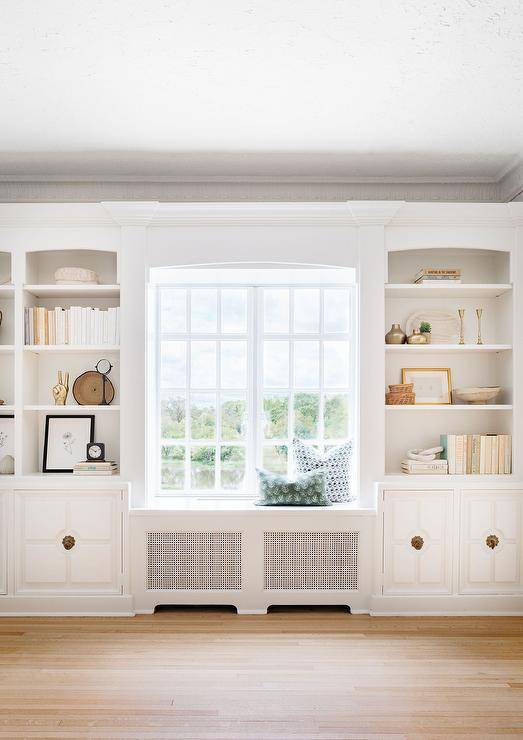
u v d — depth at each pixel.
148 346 4.03
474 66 2.83
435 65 2.82
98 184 4.29
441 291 4.13
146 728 2.55
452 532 3.90
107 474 3.97
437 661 3.19
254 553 3.89
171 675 3.02
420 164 4.05
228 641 3.45
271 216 3.95
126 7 2.38
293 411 4.50
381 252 3.96
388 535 3.90
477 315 4.26
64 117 3.37
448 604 3.89
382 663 3.16
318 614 3.88
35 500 3.89
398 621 3.76
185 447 4.50
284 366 4.52
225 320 4.53
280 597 3.89
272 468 4.49
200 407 4.52
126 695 2.82
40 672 3.06
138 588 3.88
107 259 4.34
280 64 2.82
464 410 4.29
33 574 3.88
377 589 3.89
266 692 2.85
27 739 2.46
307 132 3.57
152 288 4.30
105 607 3.87
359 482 3.94
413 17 2.45
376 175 4.23
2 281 4.32
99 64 2.81
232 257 3.97
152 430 4.41
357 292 3.99
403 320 4.34
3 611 3.87
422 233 3.99
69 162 4.01
